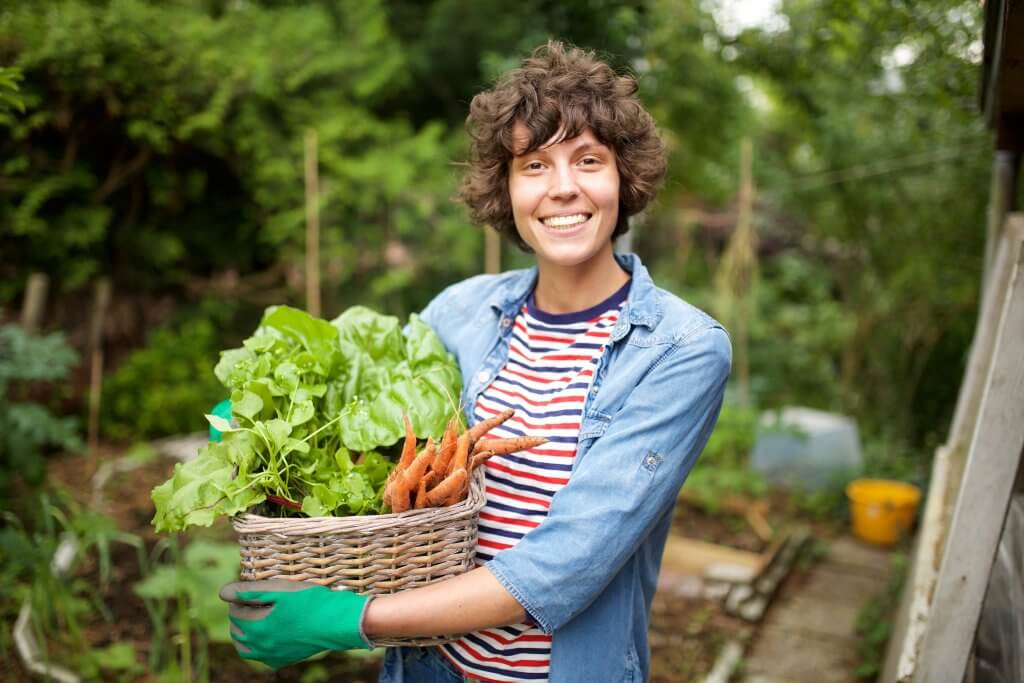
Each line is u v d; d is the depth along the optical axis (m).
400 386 1.37
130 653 2.60
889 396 5.41
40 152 4.94
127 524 3.67
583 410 1.32
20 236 4.98
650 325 1.32
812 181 5.48
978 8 3.15
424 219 5.72
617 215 1.43
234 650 2.73
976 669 1.89
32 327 4.25
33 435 3.48
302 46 5.66
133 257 5.46
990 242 2.91
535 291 1.50
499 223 1.52
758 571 3.54
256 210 5.78
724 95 5.78
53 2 4.57
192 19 5.23
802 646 3.11
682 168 6.33
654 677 2.79
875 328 5.51
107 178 5.32
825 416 4.91
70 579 3.05
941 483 2.87
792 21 4.45
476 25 6.07
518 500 1.34
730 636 3.09
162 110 4.92
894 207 5.11
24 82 4.57
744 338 5.14
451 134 6.51
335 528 1.15
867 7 3.59
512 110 1.31
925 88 3.94
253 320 5.83
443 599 1.17
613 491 1.21
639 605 1.39
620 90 1.36
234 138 5.34
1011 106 2.47
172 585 2.68
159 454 4.62
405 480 1.17
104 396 4.96
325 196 5.43
